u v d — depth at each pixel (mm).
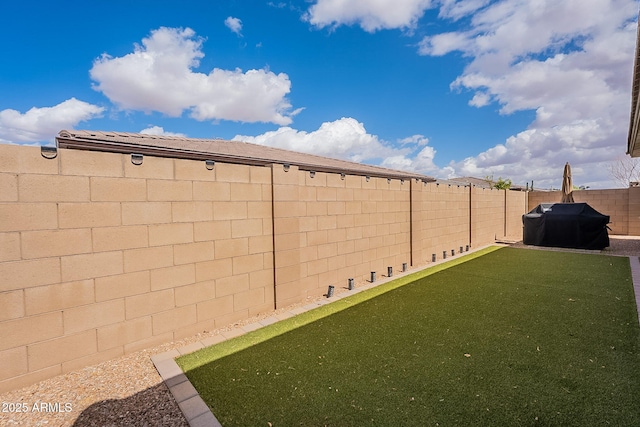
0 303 2965
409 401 2822
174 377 3314
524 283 7070
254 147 9961
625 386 2984
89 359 3537
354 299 6105
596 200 16625
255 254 5195
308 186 6137
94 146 5020
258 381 3215
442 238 10844
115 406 2842
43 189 3178
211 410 2752
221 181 4699
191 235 4371
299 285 5902
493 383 3082
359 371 3371
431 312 5230
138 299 3895
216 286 4676
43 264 3201
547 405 2717
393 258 8547
